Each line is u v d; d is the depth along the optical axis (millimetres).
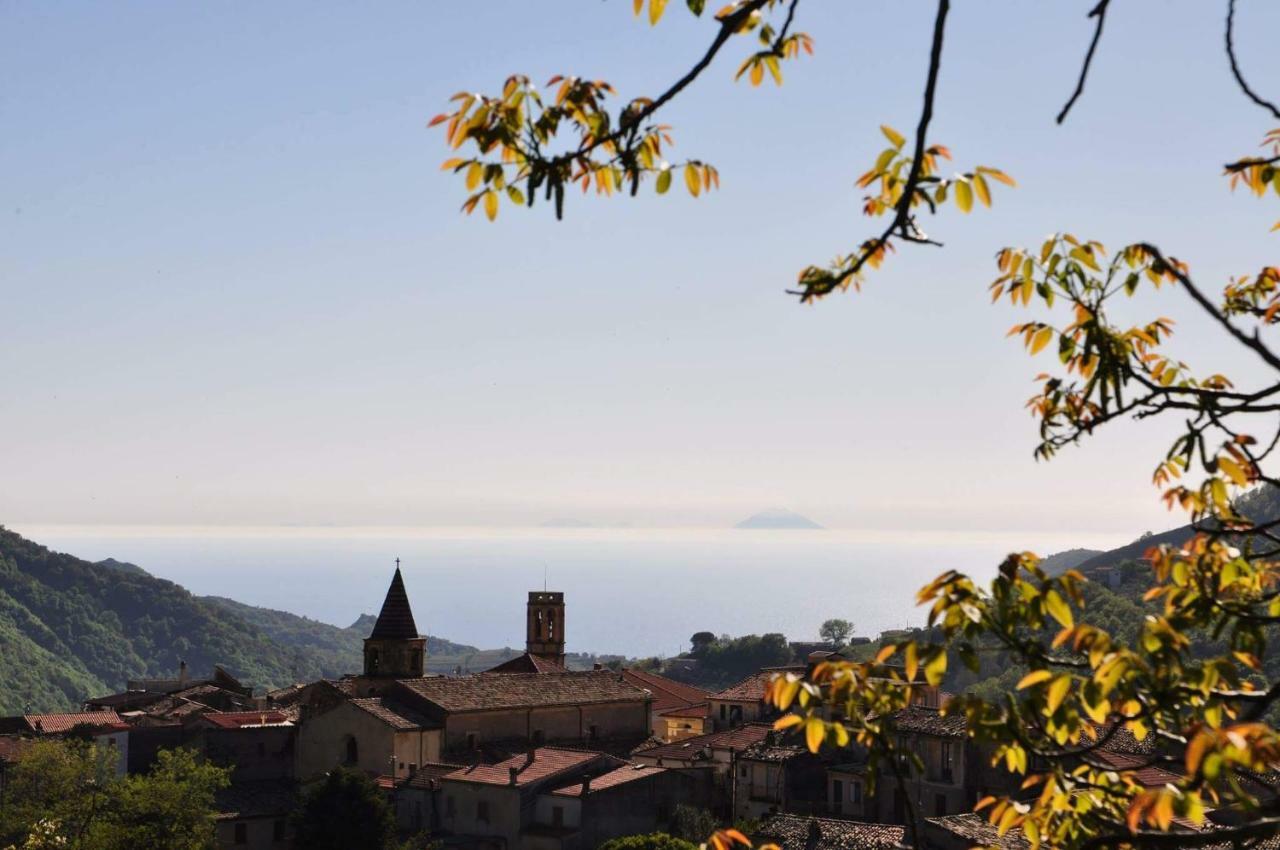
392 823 77312
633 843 69312
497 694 98688
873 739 8906
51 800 76750
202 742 93500
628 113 7977
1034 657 8617
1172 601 10367
